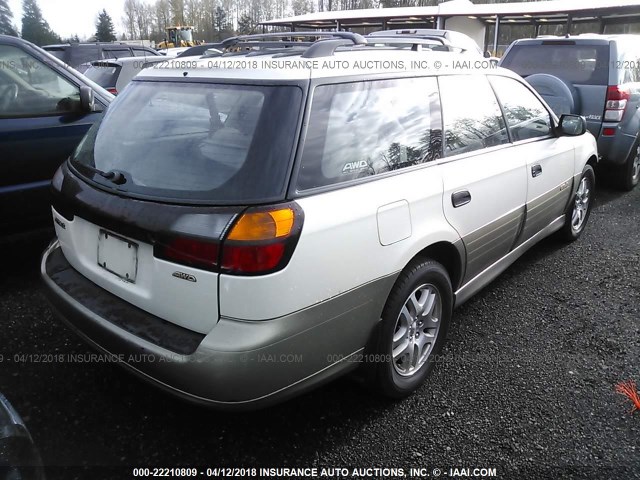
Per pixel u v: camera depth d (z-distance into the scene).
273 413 2.66
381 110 2.55
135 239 2.18
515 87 3.80
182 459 2.36
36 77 4.08
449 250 2.93
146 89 2.69
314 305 2.13
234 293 1.96
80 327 2.44
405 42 3.31
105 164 2.50
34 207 4.04
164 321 2.19
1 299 3.74
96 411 2.65
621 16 16.50
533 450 2.43
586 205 5.09
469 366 3.08
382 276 2.39
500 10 17.89
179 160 2.25
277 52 2.90
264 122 2.15
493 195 3.21
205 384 2.00
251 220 1.96
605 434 2.54
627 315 3.68
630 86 6.41
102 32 67.69
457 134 3.03
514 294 4.00
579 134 4.18
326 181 2.21
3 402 1.87
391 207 2.42
